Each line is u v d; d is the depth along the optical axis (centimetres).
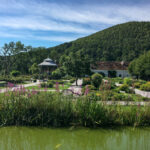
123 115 817
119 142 645
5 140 652
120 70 5822
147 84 2328
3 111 797
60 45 10006
